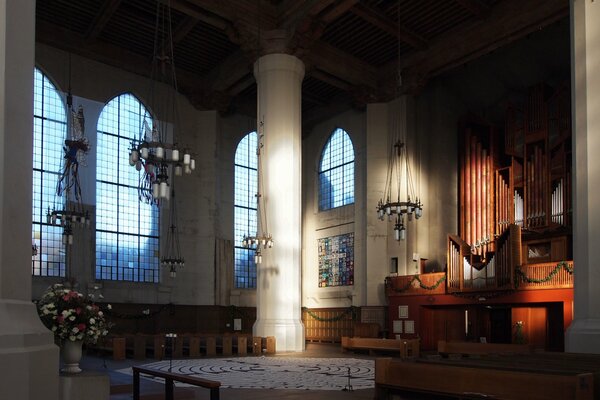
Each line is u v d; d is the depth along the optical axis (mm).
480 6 20766
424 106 25141
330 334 26953
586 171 8398
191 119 27297
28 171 4965
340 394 10031
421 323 21531
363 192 26453
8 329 4438
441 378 5738
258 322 20891
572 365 5801
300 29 21125
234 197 27859
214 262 26359
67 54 23531
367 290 24500
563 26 21734
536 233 21109
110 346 18453
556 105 20953
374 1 20734
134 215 24859
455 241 20469
